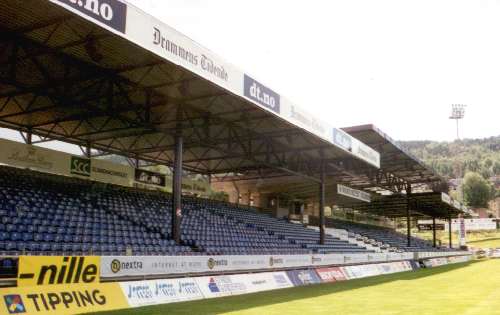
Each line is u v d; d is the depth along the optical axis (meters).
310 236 35.84
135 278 13.60
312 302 14.23
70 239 16.22
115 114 16.48
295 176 35.25
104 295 12.12
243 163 32.28
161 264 14.59
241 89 15.99
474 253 66.69
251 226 30.72
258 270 19.70
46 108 18.30
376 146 34.16
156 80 16.36
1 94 16.78
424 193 47.53
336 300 14.84
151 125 17.75
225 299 15.02
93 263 12.19
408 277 27.47
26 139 22.94
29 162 19.69
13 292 10.10
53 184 20.72
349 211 59.25
